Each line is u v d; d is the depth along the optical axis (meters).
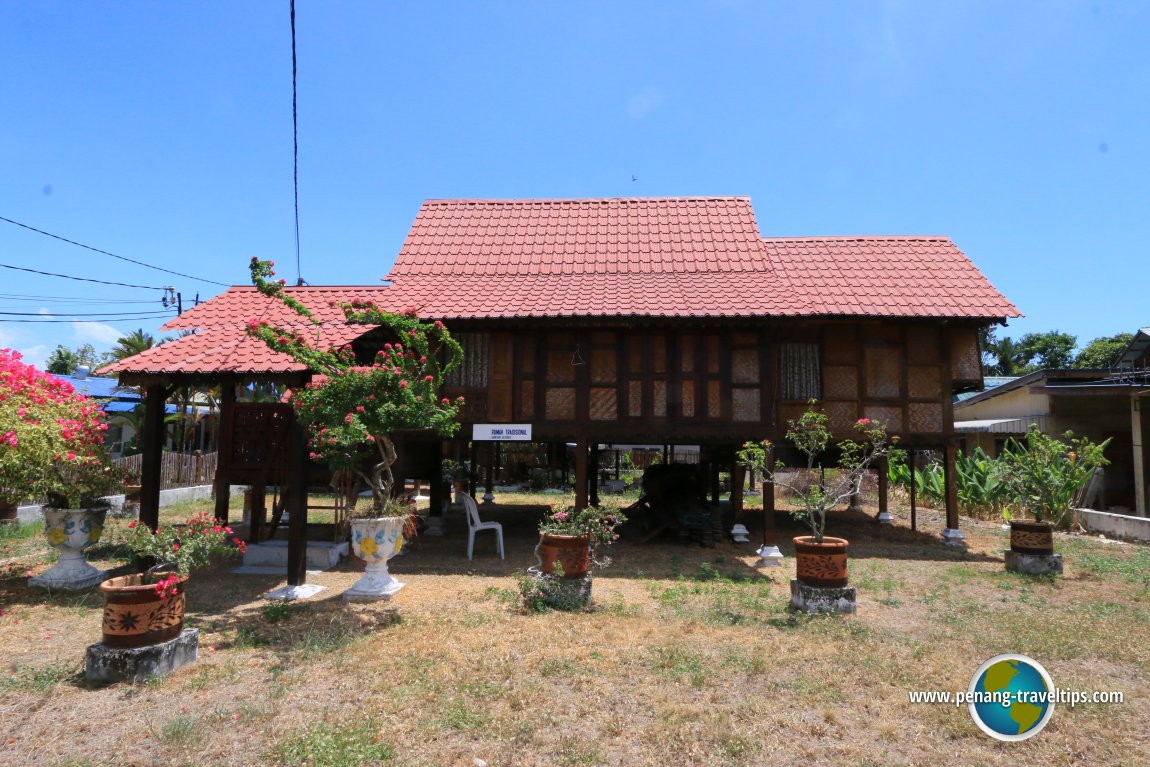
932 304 11.91
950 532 13.00
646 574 9.98
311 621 7.23
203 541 6.25
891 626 7.24
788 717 4.85
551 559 8.00
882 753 4.36
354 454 7.77
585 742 4.43
